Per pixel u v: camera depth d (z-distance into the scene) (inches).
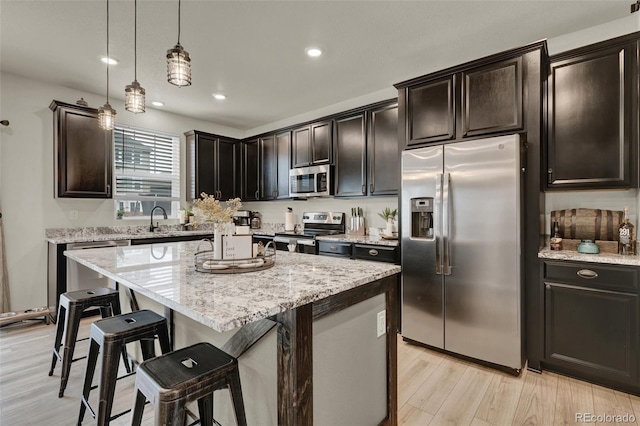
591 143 87.7
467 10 89.8
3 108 129.6
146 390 42.6
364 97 154.9
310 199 179.6
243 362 53.7
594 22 95.3
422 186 103.3
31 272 135.8
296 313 43.3
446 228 97.1
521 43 107.2
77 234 147.7
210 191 186.4
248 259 63.9
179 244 108.2
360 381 57.9
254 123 203.0
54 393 78.3
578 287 82.7
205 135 184.9
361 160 141.0
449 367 92.7
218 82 138.7
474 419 69.5
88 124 141.7
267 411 49.4
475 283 92.7
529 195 89.7
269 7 88.0
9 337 113.1
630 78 82.9
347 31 100.0
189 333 69.4
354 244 128.5
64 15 91.4
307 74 130.9
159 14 90.9
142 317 65.7
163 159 179.9
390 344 65.5
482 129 96.8
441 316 99.4
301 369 43.8
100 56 115.3
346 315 54.5
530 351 89.7
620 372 77.8
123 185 164.2
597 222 91.4
